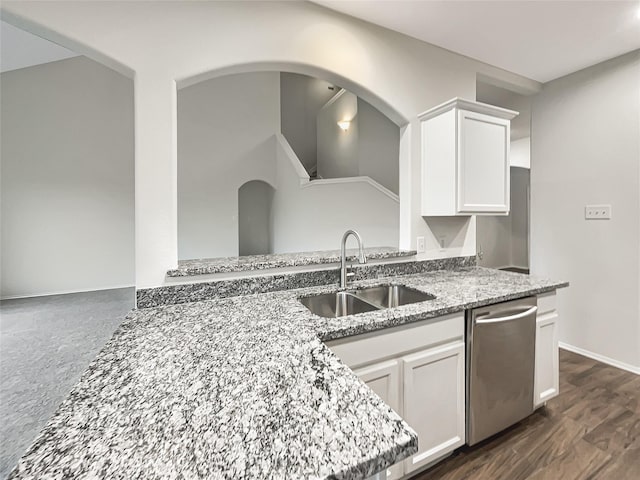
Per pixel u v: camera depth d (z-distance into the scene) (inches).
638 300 96.1
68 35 52.8
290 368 35.3
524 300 70.7
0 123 163.8
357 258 80.4
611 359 102.5
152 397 29.5
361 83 80.0
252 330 47.0
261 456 22.2
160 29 58.9
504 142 86.2
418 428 57.7
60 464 21.4
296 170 224.2
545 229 119.3
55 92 172.2
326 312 70.2
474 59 99.2
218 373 34.1
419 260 91.0
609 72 100.4
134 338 43.9
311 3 73.0
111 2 55.4
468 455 64.8
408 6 74.0
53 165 173.6
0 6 48.5
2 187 165.3
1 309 143.3
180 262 70.0
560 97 113.3
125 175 190.7
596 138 104.3
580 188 108.9
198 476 20.5
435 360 59.1
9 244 166.9
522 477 59.2
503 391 67.3
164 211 59.9
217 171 230.5
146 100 58.1
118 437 24.1
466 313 63.4
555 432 71.0
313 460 21.9
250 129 241.8
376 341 52.6
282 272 71.6
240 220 268.7
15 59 157.1
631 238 97.2
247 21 66.3
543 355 75.3
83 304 151.6
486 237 254.1
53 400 70.2
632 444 67.0
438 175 84.9
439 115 84.0
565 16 77.3
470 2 72.3
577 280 110.6
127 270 192.2
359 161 217.0
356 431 24.8
